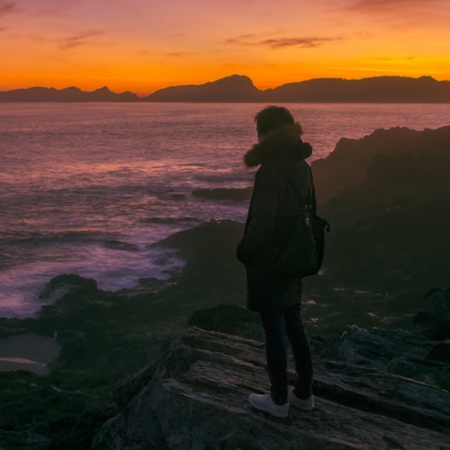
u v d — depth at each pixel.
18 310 40.44
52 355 32.53
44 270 50.88
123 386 7.04
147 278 48.59
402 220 59.91
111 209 86.31
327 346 9.88
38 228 70.81
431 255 50.50
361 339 9.75
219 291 43.28
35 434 7.73
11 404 12.66
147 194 101.38
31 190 103.75
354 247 55.50
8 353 32.66
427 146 94.38
